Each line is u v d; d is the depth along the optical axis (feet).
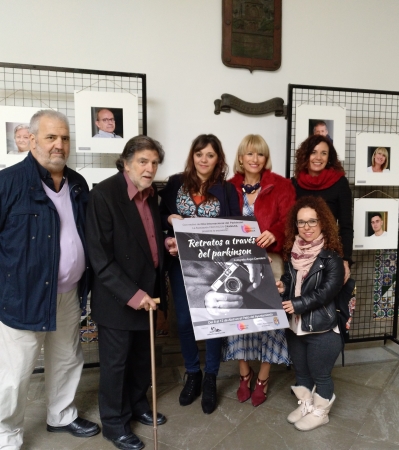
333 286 5.85
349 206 7.29
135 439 5.87
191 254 5.74
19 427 5.65
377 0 9.52
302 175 7.52
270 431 6.29
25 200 5.05
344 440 6.05
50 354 5.91
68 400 6.17
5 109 7.38
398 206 9.20
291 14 9.10
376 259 10.17
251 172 6.77
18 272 5.04
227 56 8.80
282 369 8.50
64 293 5.61
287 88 9.24
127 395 6.03
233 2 8.71
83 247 5.63
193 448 5.87
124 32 8.32
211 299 5.51
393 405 7.04
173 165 8.85
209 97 8.88
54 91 8.14
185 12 8.57
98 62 8.25
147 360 6.27
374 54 9.66
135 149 5.30
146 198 5.77
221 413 6.79
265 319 5.54
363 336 9.94
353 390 7.59
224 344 7.16
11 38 7.80
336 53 9.44
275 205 6.72
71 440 6.07
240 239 6.00
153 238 5.81
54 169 5.27
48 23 7.94
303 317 6.02
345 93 9.53
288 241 6.31
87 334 8.62
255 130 9.18
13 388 5.28
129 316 5.49
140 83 8.47
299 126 8.59
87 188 5.88
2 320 5.13
